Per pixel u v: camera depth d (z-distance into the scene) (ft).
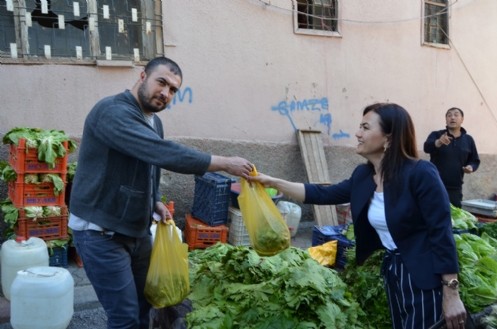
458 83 29.27
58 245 16.57
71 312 12.63
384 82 26.53
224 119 22.27
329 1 24.82
